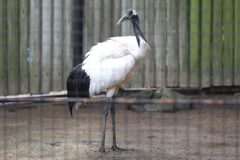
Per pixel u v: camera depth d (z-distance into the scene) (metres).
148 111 11.88
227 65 13.49
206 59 13.41
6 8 12.07
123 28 12.92
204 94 13.74
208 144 8.32
